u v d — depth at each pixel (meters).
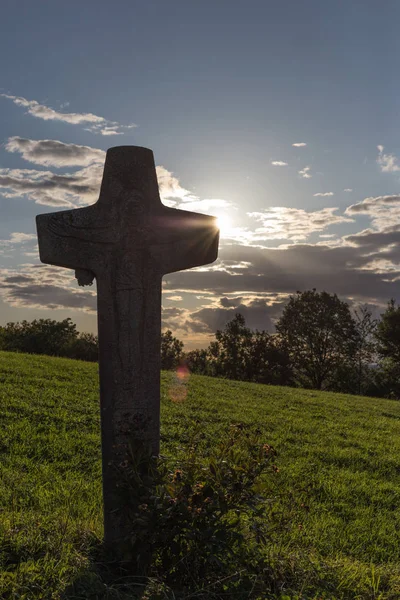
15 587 4.86
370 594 6.18
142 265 6.75
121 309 6.62
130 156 6.79
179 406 19.09
